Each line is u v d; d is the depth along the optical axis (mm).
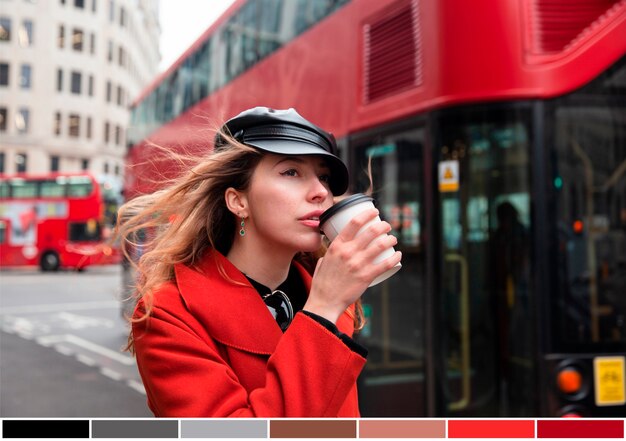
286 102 4688
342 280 974
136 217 1231
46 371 7227
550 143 2730
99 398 5926
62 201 23328
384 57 3434
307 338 946
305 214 1052
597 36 2750
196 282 1087
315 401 917
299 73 4492
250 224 1148
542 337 2695
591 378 2678
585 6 2785
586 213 2744
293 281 1270
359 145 3623
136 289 1179
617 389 2680
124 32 32969
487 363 2812
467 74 2852
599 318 2727
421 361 3088
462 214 2895
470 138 2854
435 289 2969
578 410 2645
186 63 7676
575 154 2746
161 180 1279
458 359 2904
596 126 2754
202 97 6871
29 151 33312
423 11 3096
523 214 2758
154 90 9328
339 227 1016
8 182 23609
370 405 3508
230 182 1131
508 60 2781
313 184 1072
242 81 5660
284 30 4828
